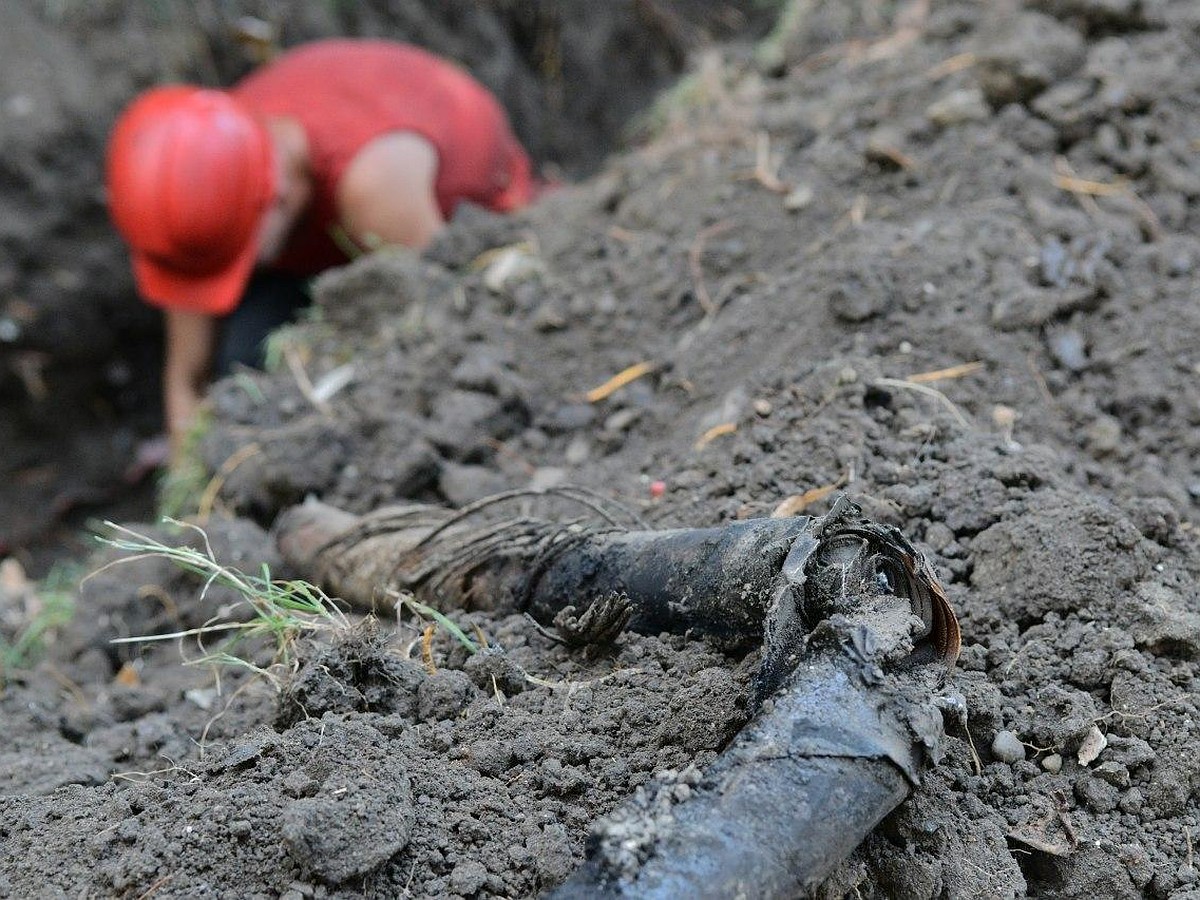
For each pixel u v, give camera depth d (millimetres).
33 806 1546
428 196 2523
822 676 1406
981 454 1679
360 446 1975
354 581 1738
